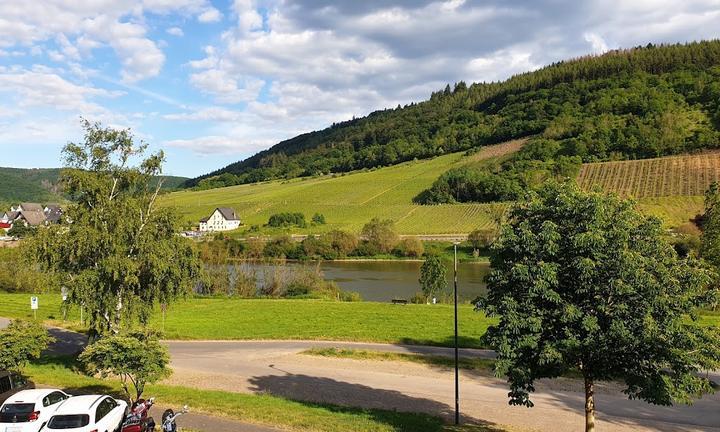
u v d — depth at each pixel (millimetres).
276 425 21516
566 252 18172
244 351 39344
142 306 33531
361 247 127562
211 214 171125
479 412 25719
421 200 179500
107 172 33969
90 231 31344
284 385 30578
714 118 181250
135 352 22781
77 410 18375
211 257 85938
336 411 24906
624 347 17203
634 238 18297
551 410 26141
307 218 169375
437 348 39656
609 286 17156
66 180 32406
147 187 35406
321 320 49594
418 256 124938
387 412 24781
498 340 18578
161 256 33094
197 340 43219
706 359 16844
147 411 21062
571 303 18016
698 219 87000
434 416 24578
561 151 193500
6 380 23359
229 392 28047
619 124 199375
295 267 80250
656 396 16938
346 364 35594
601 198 18375
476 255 115375
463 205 164750
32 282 69625
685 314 18328
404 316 51000
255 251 115562
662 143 171000
